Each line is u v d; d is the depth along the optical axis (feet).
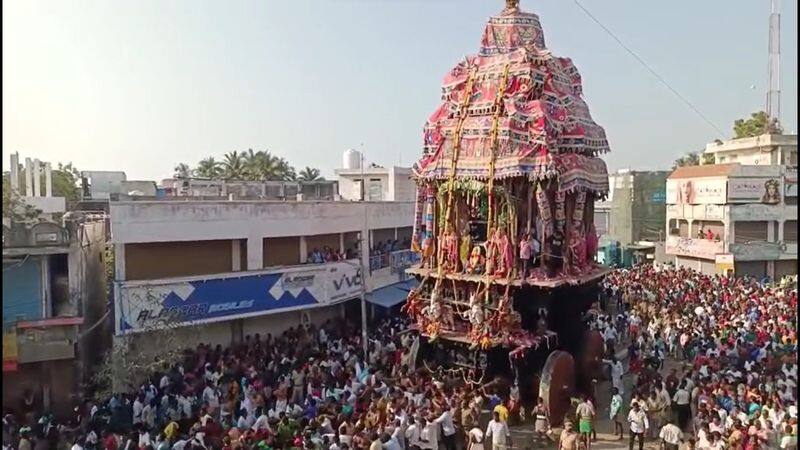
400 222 127.03
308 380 68.74
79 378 71.97
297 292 92.38
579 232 76.64
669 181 179.52
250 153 239.50
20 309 69.67
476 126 74.28
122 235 76.74
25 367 68.39
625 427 68.28
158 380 68.39
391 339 90.94
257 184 140.56
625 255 202.90
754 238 156.76
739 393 60.70
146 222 78.54
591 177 78.23
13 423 59.31
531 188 72.28
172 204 80.79
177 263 83.35
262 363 76.43
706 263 163.63
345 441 50.62
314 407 61.31
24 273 70.08
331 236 106.63
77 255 73.10
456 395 65.00
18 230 68.80
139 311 75.82
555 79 77.05
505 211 72.33
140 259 80.02
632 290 124.16
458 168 74.18
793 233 157.38
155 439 54.65
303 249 99.25
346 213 106.22
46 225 70.33
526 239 71.31
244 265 89.81
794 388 61.36
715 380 65.67
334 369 73.67
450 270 75.66
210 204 84.53
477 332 70.33
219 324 87.30
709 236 162.09
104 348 89.25
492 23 80.59
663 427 57.72
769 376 67.62
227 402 63.46
